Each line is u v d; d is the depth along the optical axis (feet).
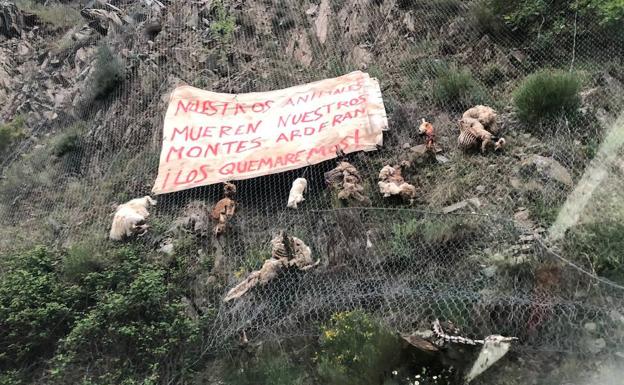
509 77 29.71
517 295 19.36
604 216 21.09
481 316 19.30
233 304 24.03
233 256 27.02
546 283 19.38
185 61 40.34
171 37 43.11
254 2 43.24
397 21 35.81
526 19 31.09
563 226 21.42
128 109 38.99
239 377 21.80
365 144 28.81
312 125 30.86
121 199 33.04
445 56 32.55
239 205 28.94
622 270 19.29
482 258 21.29
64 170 37.55
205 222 28.89
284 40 39.83
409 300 20.77
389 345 19.42
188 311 25.35
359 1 38.14
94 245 29.78
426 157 27.30
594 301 18.39
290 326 22.12
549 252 19.77
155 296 25.12
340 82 32.58
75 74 45.88
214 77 38.42
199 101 34.40
